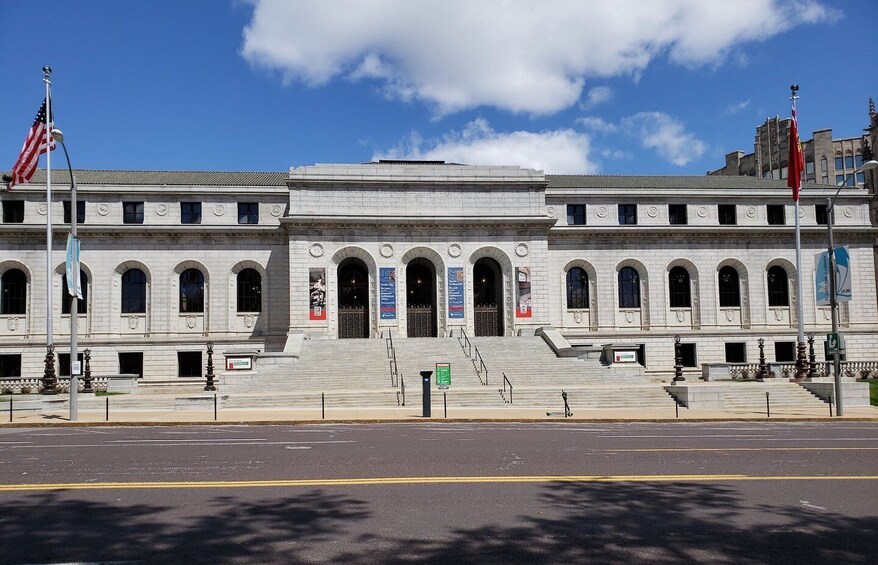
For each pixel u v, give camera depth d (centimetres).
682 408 3428
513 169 5628
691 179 6662
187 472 1481
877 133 7781
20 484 1349
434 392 3616
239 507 1144
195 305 5488
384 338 4981
